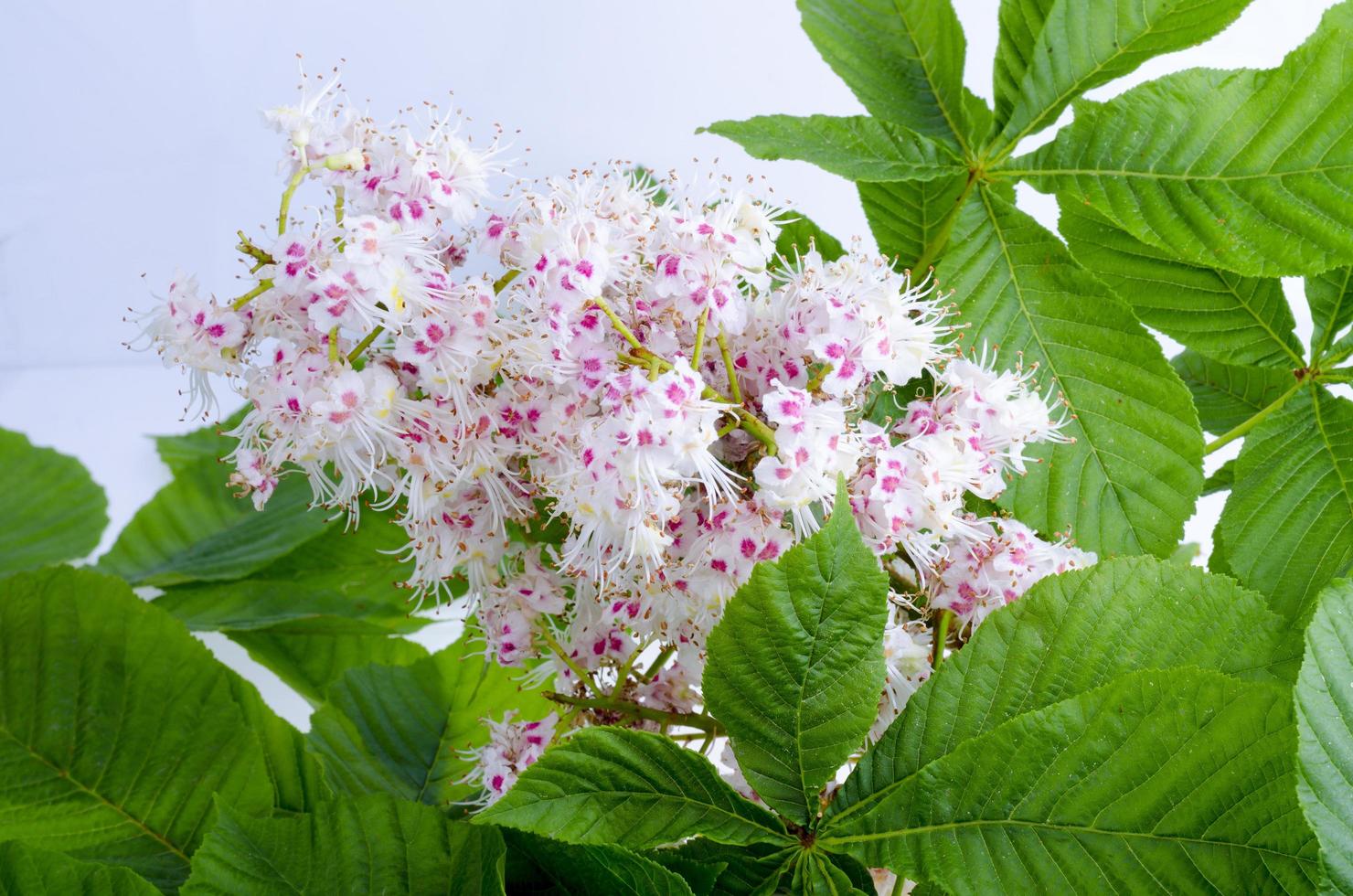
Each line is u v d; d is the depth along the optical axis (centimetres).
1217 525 90
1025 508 80
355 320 71
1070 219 88
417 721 84
